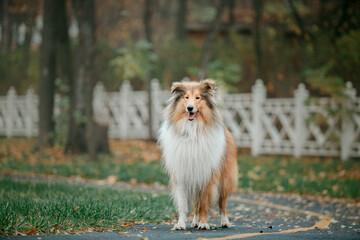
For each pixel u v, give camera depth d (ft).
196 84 23.89
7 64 89.86
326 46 66.69
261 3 71.05
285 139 64.08
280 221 27.81
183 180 23.36
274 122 61.62
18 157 55.62
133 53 67.41
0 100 86.58
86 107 53.83
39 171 46.09
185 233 21.43
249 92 69.41
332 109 55.47
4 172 45.62
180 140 23.15
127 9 113.39
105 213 23.22
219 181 24.40
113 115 75.61
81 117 58.39
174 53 75.10
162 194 34.88
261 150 61.26
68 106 64.18
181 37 99.71
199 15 112.27
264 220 28.19
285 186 40.19
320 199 36.27
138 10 115.03
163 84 75.31
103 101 60.64
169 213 28.14
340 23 70.13
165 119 24.02
